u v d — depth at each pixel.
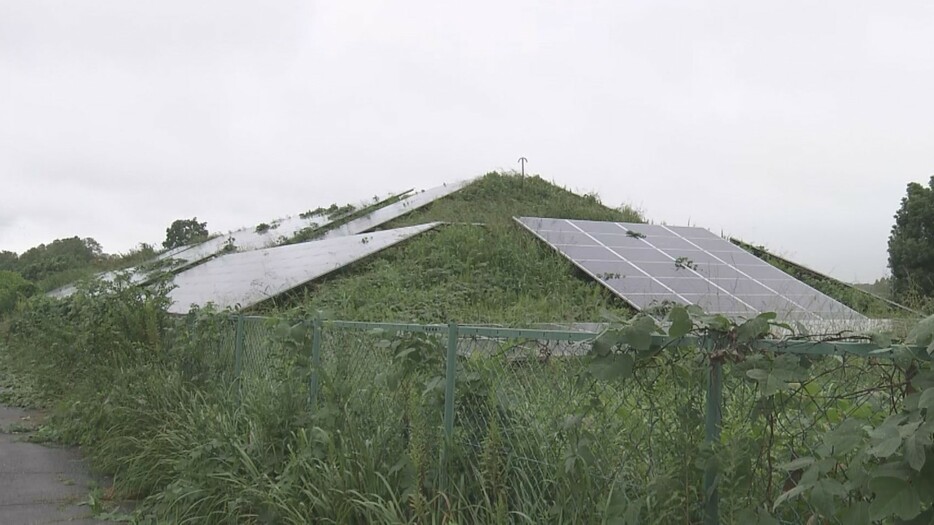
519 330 3.70
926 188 17.59
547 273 14.39
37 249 55.22
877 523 2.22
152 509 6.20
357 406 5.10
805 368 2.55
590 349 3.17
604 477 3.25
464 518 4.03
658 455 3.02
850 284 16.95
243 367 7.34
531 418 3.76
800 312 10.88
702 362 2.86
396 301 12.50
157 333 8.86
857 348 2.37
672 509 2.84
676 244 17.55
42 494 6.78
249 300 12.38
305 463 5.01
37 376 12.47
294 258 16.70
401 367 4.50
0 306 26.80
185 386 7.75
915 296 12.56
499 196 24.66
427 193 26.61
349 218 24.75
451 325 4.25
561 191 26.11
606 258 15.37
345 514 4.50
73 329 10.39
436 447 4.35
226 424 6.16
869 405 2.44
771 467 2.60
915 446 2.00
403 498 4.24
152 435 7.29
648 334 2.91
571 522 3.34
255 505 5.26
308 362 5.77
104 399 8.46
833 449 2.32
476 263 14.95
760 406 2.62
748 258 17.22
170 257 25.11
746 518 2.53
